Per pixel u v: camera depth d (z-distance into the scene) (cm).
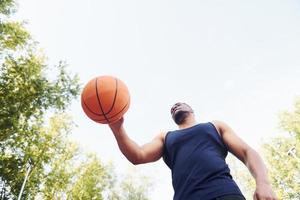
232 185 162
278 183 2205
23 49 1581
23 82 1502
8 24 1547
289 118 2406
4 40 1530
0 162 1627
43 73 1577
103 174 2748
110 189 3300
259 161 171
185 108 238
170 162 203
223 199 153
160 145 215
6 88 1468
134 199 3444
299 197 2114
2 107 1452
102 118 196
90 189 2377
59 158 2081
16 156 1672
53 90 1570
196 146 190
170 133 220
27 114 1532
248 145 186
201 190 160
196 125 212
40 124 1662
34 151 1791
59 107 1612
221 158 184
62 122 2088
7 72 1487
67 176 2159
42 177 1955
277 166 2253
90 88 202
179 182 176
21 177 1738
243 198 158
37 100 1544
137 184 3609
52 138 1991
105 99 195
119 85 207
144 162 204
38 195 1997
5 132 1498
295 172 2164
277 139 2377
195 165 176
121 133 195
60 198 2133
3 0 1523
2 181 1709
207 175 167
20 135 1587
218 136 201
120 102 198
